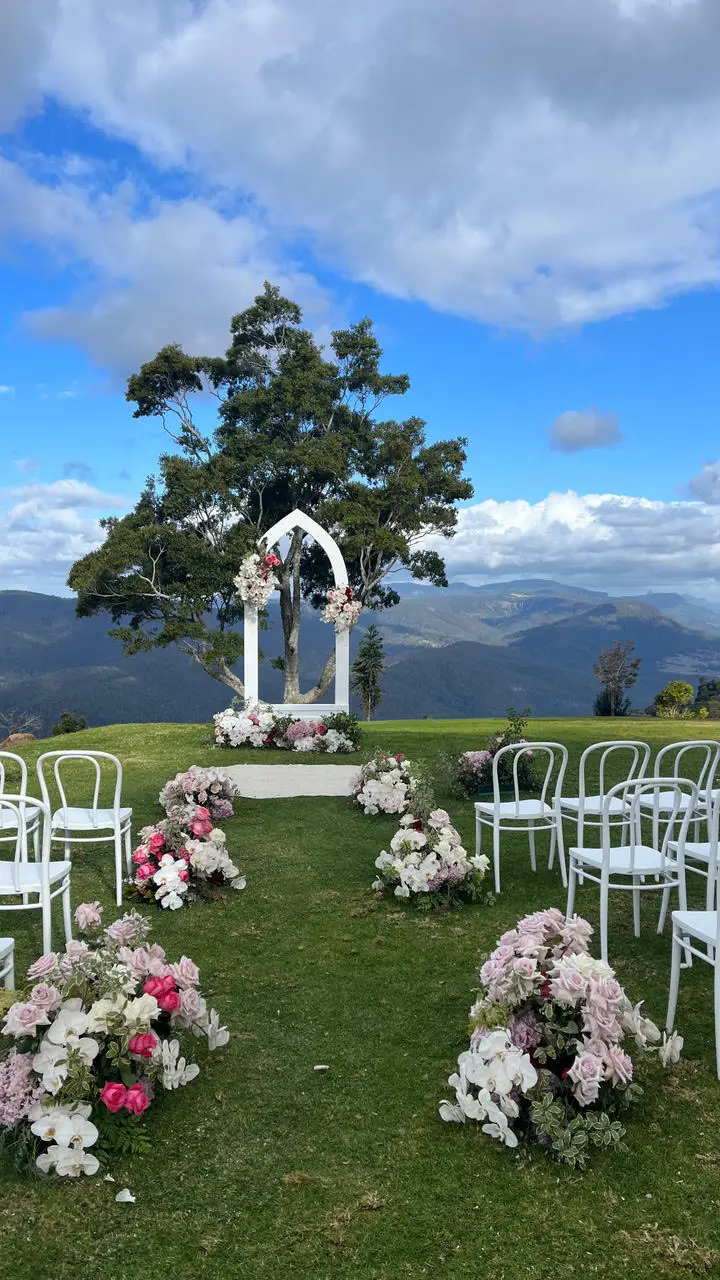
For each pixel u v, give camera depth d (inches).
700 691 1425.9
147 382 893.2
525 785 295.9
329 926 166.1
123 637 807.7
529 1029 95.2
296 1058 111.9
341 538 869.2
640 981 135.3
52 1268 74.1
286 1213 80.7
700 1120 95.1
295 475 903.7
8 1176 87.4
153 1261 74.7
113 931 115.4
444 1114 94.4
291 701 993.5
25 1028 90.1
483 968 100.3
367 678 1033.5
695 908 173.9
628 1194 82.7
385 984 136.6
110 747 440.1
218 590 827.4
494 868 187.5
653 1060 109.0
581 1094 90.2
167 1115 98.3
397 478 879.7
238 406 892.0
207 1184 85.5
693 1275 71.7
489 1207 81.2
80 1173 87.1
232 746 436.8
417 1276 72.2
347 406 973.8
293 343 944.3
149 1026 95.0
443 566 986.1
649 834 236.4
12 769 374.0
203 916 174.1
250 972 143.1
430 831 185.6
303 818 264.7
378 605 1042.1
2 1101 89.4
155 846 190.4
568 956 99.0
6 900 187.3
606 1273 72.2
